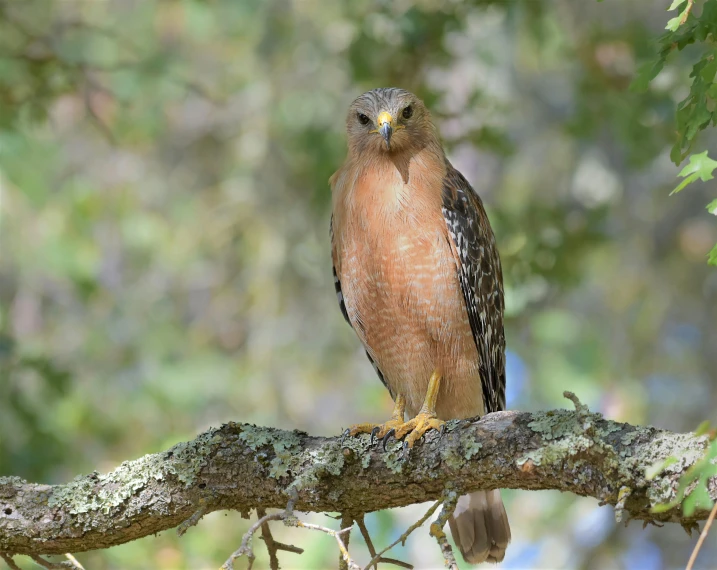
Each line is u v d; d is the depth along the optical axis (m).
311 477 6.11
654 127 12.43
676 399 16.00
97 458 14.05
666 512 5.49
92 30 13.87
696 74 5.32
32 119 12.48
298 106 15.23
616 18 14.62
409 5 11.86
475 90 12.12
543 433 5.89
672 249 15.79
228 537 11.17
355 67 11.87
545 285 12.42
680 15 5.07
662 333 16.30
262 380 15.88
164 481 6.34
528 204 12.91
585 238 12.58
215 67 16.84
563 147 15.74
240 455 6.34
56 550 6.47
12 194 15.49
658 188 15.61
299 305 16.31
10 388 11.86
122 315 16.20
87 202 15.72
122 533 6.40
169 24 16.17
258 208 16.23
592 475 5.69
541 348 15.52
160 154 17.20
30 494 6.42
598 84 12.69
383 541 12.24
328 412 16.22
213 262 16.97
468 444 6.03
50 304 16.14
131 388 15.18
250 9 15.80
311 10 15.56
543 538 14.90
